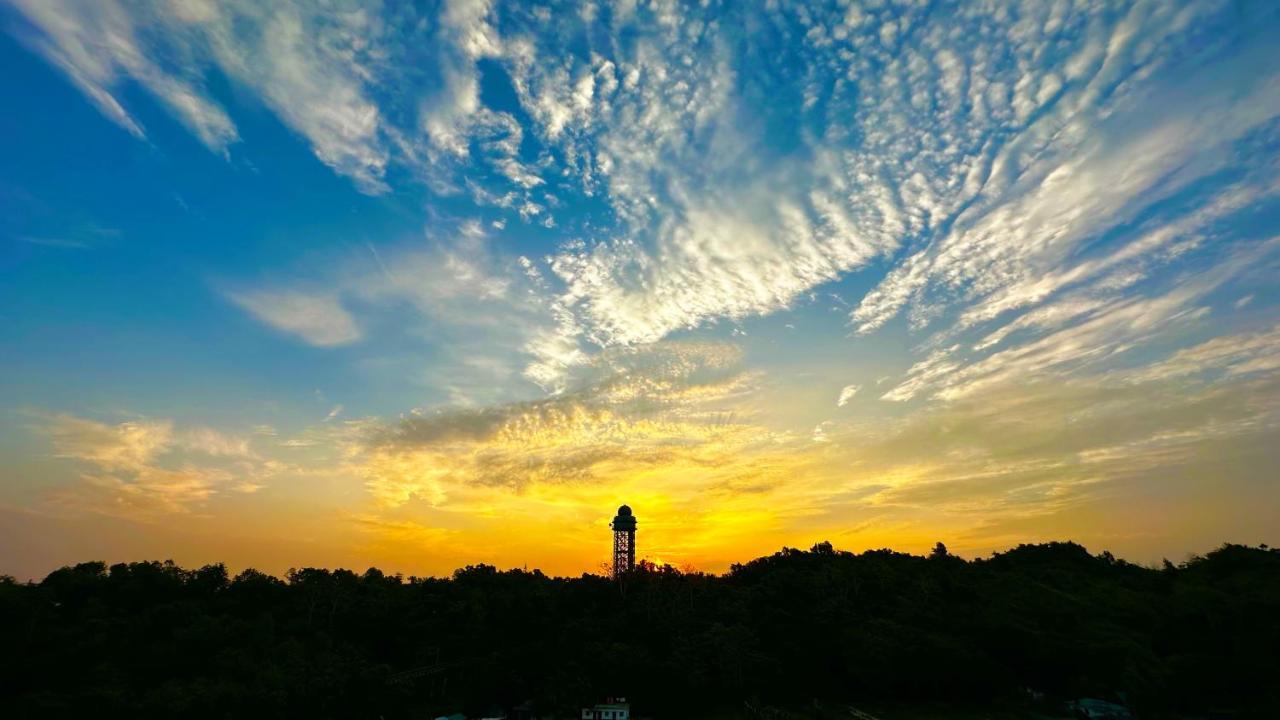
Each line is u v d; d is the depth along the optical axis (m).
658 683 133.00
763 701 135.88
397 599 172.62
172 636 136.75
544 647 145.25
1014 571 188.12
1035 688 136.00
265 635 139.50
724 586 177.88
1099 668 131.38
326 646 144.38
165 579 162.75
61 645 126.44
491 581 190.75
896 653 133.88
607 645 143.25
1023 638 137.00
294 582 180.38
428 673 142.75
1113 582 176.38
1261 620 134.50
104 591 153.75
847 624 147.62
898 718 127.75
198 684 117.12
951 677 130.62
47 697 109.44
